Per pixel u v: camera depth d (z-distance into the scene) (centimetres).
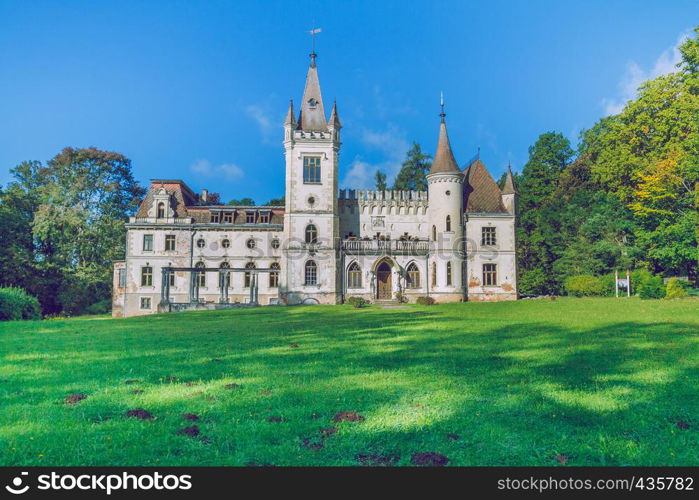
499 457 562
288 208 4606
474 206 4878
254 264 4847
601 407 736
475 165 5191
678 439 613
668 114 4412
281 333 1805
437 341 1497
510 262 4778
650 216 4534
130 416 690
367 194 4947
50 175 6031
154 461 544
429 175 4791
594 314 2503
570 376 940
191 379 934
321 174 4662
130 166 6512
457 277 4631
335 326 2075
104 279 5597
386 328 1939
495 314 2700
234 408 731
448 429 646
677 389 837
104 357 1210
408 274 4716
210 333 1830
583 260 5153
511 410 721
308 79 4944
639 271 4544
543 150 6400
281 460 551
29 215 5597
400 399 780
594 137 6019
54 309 5575
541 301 3944
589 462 552
